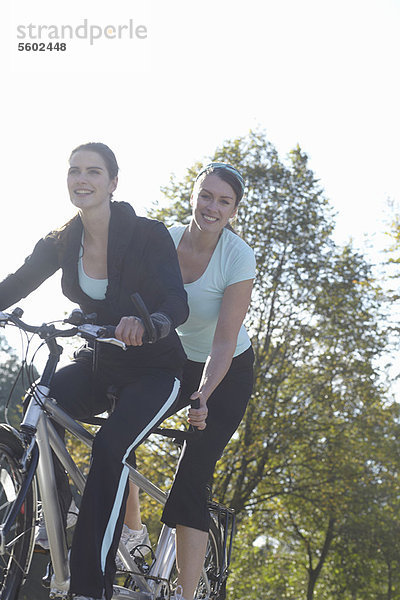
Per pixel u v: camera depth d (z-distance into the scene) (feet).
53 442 10.42
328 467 73.26
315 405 73.82
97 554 9.46
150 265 10.48
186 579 12.46
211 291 12.74
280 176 75.56
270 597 108.99
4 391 131.75
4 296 11.07
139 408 10.28
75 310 9.93
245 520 77.20
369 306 74.59
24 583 10.21
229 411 13.03
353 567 93.20
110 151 10.48
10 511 9.57
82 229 10.68
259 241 73.56
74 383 11.02
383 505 83.71
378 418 76.43
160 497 12.90
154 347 10.69
